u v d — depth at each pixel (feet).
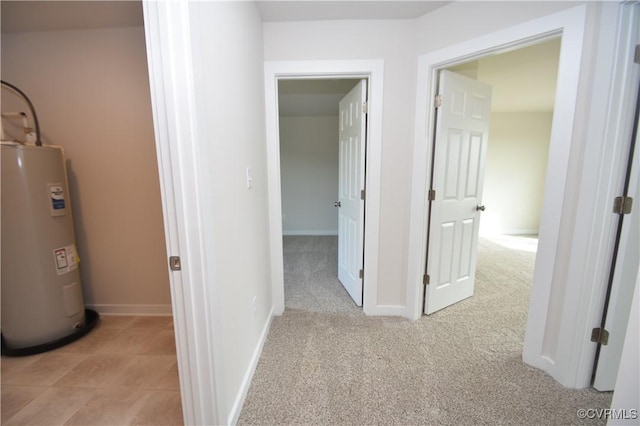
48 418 4.53
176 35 2.89
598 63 4.26
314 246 14.33
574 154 4.63
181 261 3.26
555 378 5.18
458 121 6.93
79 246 7.54
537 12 4.79
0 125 6.19
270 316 7.16
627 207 4.38
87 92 6.92
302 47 6.52
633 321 2.92
